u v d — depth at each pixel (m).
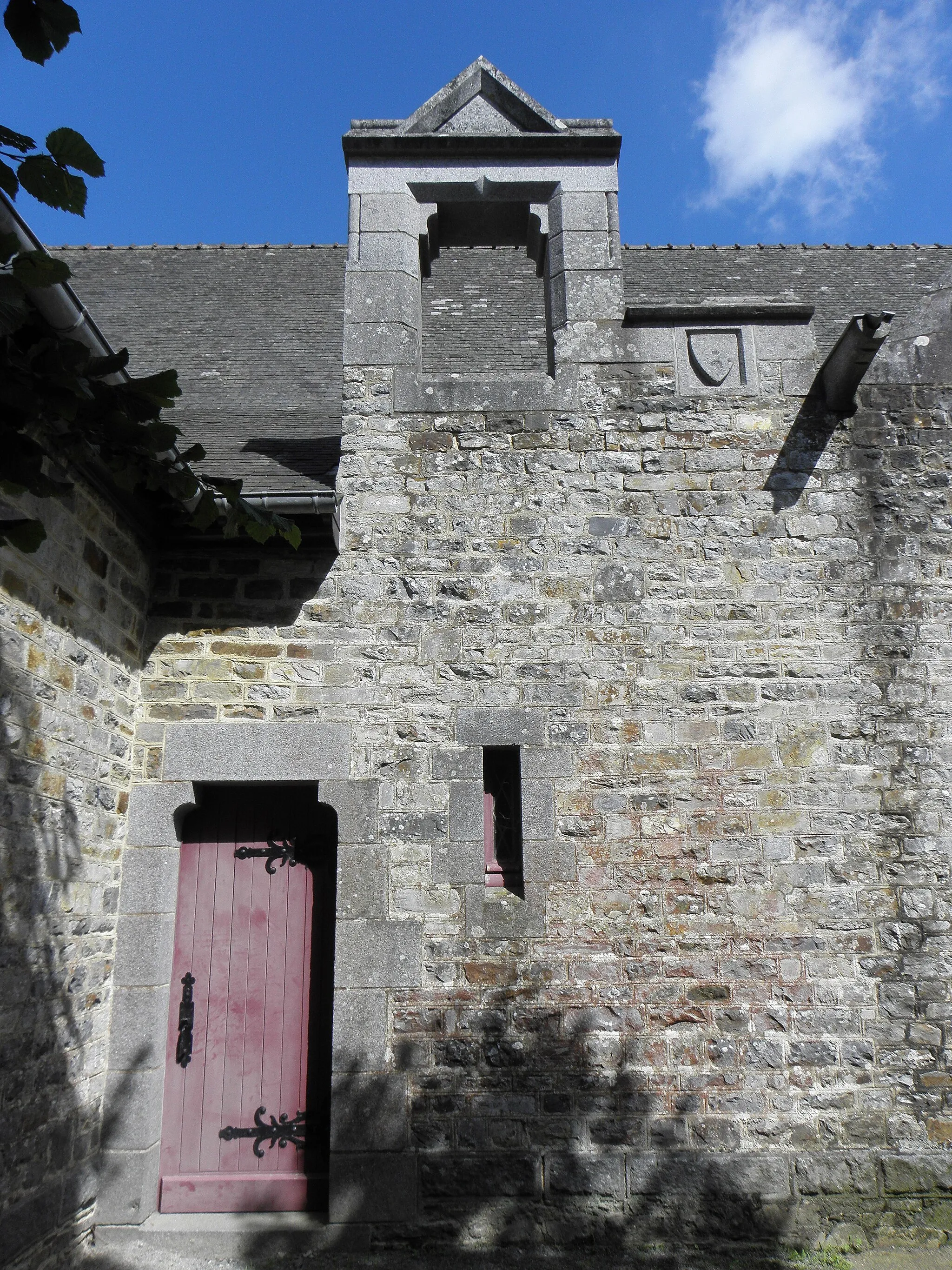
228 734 5.21
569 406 5.69
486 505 5.54
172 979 5.14
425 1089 4.76
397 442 5.62
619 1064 4.81
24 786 4.04
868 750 5.22
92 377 2.62
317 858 5.32
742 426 5.67
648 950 4.95
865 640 5.38
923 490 5.60
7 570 3.92
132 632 5.20
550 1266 4.44
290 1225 4.68
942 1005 4.92
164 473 2.94
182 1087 5.02
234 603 5.40
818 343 7.68
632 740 5.21
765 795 5.16
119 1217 4.63
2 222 3.42
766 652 5.34
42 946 4.17
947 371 5.79
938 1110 4.80
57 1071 4.28
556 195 6.06
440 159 6.09
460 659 5.32
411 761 5.18
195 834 5.36
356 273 5.88
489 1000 4.88
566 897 5.01
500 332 7.69
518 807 5.23
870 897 5.04
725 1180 4.68
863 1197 4.69
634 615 5.38
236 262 8.93
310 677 5.30
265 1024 5.11
